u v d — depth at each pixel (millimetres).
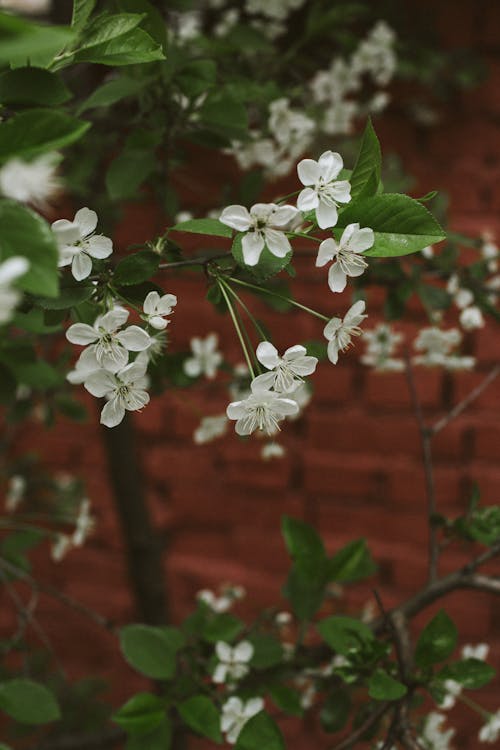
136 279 649
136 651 854
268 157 992
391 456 1539
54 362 1418
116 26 616
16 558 1085
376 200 630
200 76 826
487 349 1455
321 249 623
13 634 1767
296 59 1125
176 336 1569
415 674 802
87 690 1486
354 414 1544
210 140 868
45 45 538
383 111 1458
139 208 1499
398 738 779
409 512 1549
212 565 1663
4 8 649
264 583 1629
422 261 982
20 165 565
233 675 871
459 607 1544
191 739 1625
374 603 1537
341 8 1086
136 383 637
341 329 659
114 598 1710
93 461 1673
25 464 1540
